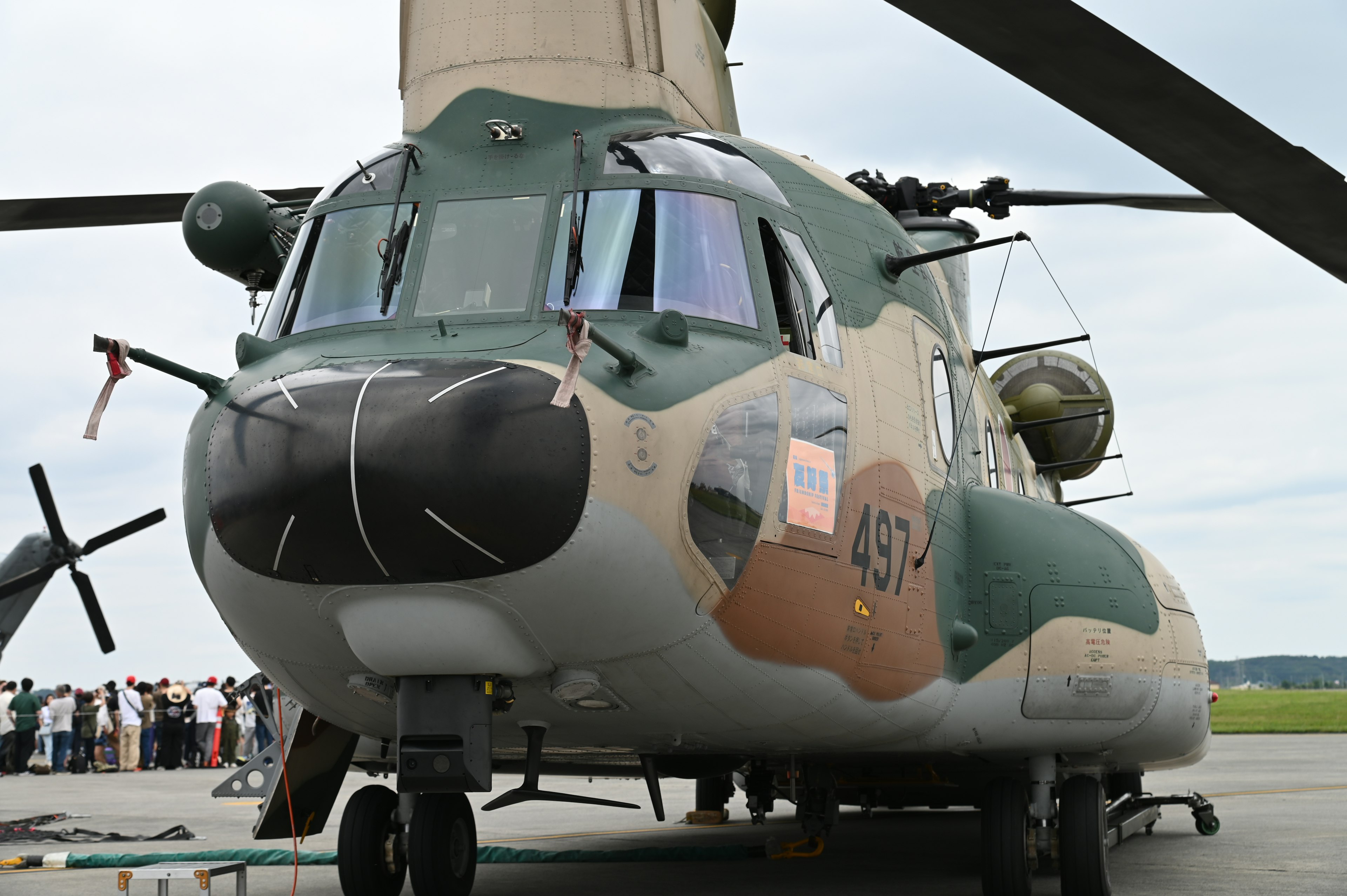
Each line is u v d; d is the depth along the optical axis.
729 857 9.16
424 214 6.11
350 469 4.84
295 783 7.34
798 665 5.74
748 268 5.98
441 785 5.31
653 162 6.13
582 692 5.37
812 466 5.79
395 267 5.95
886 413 6.49
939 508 6.83
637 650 5.26
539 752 6.05
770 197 6.40
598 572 4.94
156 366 5.47
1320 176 5.29
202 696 26.33
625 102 6.55
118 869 8.94
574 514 4.85
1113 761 7.61
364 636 5.11
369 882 6.36
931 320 7.44
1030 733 6.97
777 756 7.20
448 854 6.30
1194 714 7.53
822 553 5.77
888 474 6.36
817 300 6.32
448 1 6.67
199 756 27.64
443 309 5.79
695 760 7.66
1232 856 9.35
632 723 5.90
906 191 9.79
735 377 5.52
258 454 5.06
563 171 6.13
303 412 5.03
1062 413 11.19
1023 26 4.59
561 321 4.70
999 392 11.70
